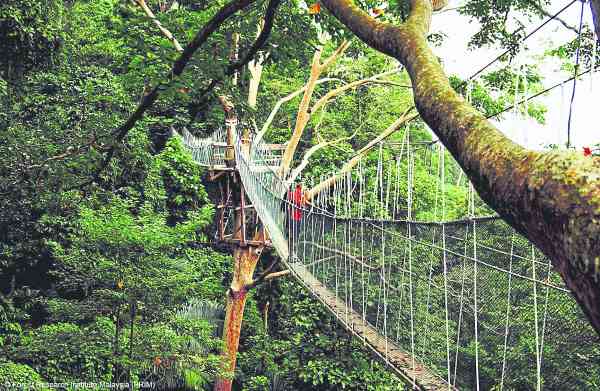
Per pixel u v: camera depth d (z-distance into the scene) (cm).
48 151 711
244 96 655
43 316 1226
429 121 149
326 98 1471
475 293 411
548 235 95
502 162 115
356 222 778
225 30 594
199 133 1895
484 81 896
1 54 1402
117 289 828
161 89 541
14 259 1230
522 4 808
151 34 698
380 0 948
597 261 83
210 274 1541
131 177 1433
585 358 315
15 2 1383
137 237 797
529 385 363
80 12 1908
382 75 1512
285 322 1603
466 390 461
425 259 566
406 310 608
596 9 109
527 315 376
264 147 1513
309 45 634
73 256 831
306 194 1238
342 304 803
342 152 1959
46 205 851
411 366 556
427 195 1476
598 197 89
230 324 1409
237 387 1546
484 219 417
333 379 1197
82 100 1297
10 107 1258
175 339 843
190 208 1733
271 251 1756
